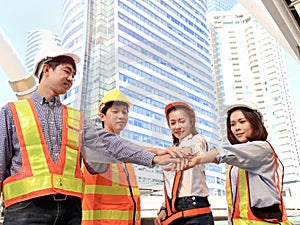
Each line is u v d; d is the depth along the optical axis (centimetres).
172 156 68
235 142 150
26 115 116
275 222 138
